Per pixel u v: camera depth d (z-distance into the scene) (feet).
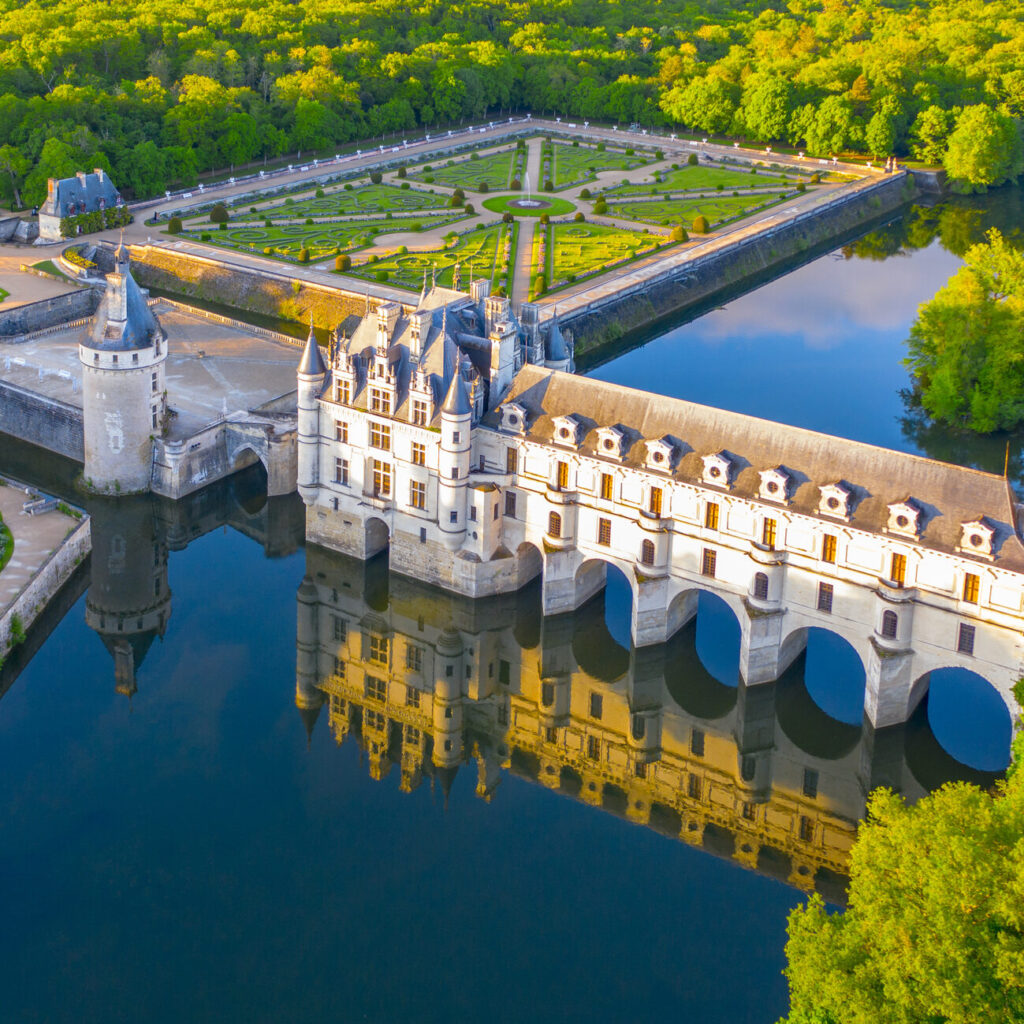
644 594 578.25
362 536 654.12
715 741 575.38
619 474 568.82
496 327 601.21
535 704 601.62
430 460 608.60
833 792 540.93
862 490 520.42
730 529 548.31
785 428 541.34
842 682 578.66
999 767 528.63
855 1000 325.62
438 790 517.96
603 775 542.57
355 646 631.15
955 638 504.43
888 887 355.56
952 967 318.04
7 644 581.12
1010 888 327.88
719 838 498.69
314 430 647.15
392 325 612.29
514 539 616.39
